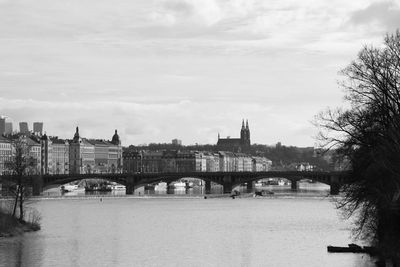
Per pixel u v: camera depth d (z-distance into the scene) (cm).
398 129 9712
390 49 9869
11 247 15700
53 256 14525
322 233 19038
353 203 12444
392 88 9788
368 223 12712
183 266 13412
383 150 9725
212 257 14562
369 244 14012
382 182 10000
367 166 9975
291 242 16950
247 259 14138
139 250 15762
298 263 13275
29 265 13362
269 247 16062
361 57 9938
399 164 9638
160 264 13688
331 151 10338
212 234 19425
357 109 10094
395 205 9856
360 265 11744
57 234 18750
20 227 19062
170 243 17175
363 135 9956
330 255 13588
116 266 13462
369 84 9912
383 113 9800
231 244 16850
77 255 14775
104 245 16600
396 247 10212
